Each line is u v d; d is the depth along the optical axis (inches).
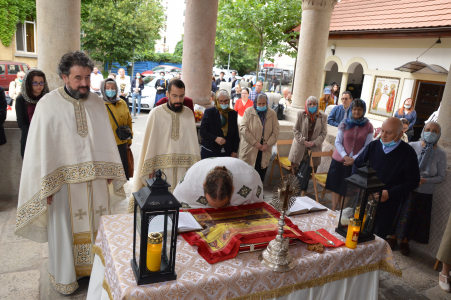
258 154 200.4
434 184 156.8
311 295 84.1
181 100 140.6
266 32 470.9
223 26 474.3
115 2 761.0
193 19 216.1
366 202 86.7
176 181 145.2
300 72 274.8
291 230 87.6
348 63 509.4
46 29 185.5
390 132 128.3
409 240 165.6
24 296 113.0
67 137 107.9
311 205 108.7
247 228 85.8
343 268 86.6
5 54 732.7
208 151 178.9
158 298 64.1
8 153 184.4
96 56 755.4
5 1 701.9
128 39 751.7
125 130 171.8
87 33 735.1
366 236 92.1
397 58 442.9
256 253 80.6
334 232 95.9
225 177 88.8
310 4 260.8
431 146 151.3
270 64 1078.4
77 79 106.6
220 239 81.7
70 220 113.5
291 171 221.5
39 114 105.0
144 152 141.0
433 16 402.9
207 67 226.4
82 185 113.7
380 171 132.8
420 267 155.4
